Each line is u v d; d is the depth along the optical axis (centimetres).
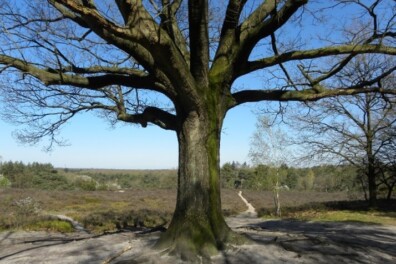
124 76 897
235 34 855
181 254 716
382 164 2602
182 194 780
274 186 3519
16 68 812
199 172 781
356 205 2812
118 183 8344
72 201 3912
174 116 897
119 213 2794
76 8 567
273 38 905
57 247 960
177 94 792
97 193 5172
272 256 735
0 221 1967
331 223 1931
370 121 2566
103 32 704
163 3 830
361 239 1179
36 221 1962
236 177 8050
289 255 747
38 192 4522
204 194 775
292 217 2477
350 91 895
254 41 863
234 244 775
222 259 711
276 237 912
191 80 745
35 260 817
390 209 2541
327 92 899
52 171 7269
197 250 727
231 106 881
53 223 1895
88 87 877
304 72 949
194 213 761
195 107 781
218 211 795
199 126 796
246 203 4797
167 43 662
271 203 4569
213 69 850
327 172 3070
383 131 2547
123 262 705
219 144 833
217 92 836
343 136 2645
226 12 846
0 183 5622
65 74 855
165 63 700
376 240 1191
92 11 581
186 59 909
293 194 6131
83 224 2130
